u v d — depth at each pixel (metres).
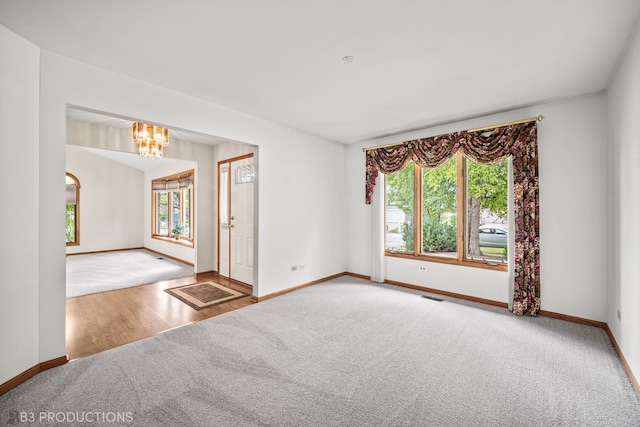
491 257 3.96
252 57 2.41
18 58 2.08
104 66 2.56
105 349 2.62
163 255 7.92
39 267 2.25
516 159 3.49
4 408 1.82
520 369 2.30
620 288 2.52
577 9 1.79
